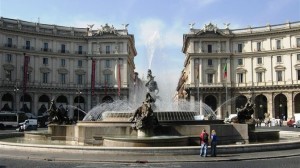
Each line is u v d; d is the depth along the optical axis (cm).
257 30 10900
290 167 1867
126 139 2461
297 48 10238
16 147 2558
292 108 10144
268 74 10662
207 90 10900
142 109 2795
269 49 10706
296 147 2647
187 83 12019
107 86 11312
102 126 2852
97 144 2791
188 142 2620
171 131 2788
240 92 10881
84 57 11419
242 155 2292
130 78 12606
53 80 10962
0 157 2275
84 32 11575
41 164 2005
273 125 8419
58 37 11100
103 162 2072
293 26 10319
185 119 3306
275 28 10638
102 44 11462
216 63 11038
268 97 10562
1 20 10094
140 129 2712
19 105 10225
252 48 10931
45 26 10962
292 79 10300
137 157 2200
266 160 2147
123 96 11269
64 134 3112
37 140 3234
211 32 11094
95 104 11275
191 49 11138
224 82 10919
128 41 11506
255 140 3005
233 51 11106
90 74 11375
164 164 2003
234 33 11125
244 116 3447
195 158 2172
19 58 10394
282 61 10512
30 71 10525
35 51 10650
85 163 2045
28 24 10662
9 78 10131
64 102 11162
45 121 8362
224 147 2359
